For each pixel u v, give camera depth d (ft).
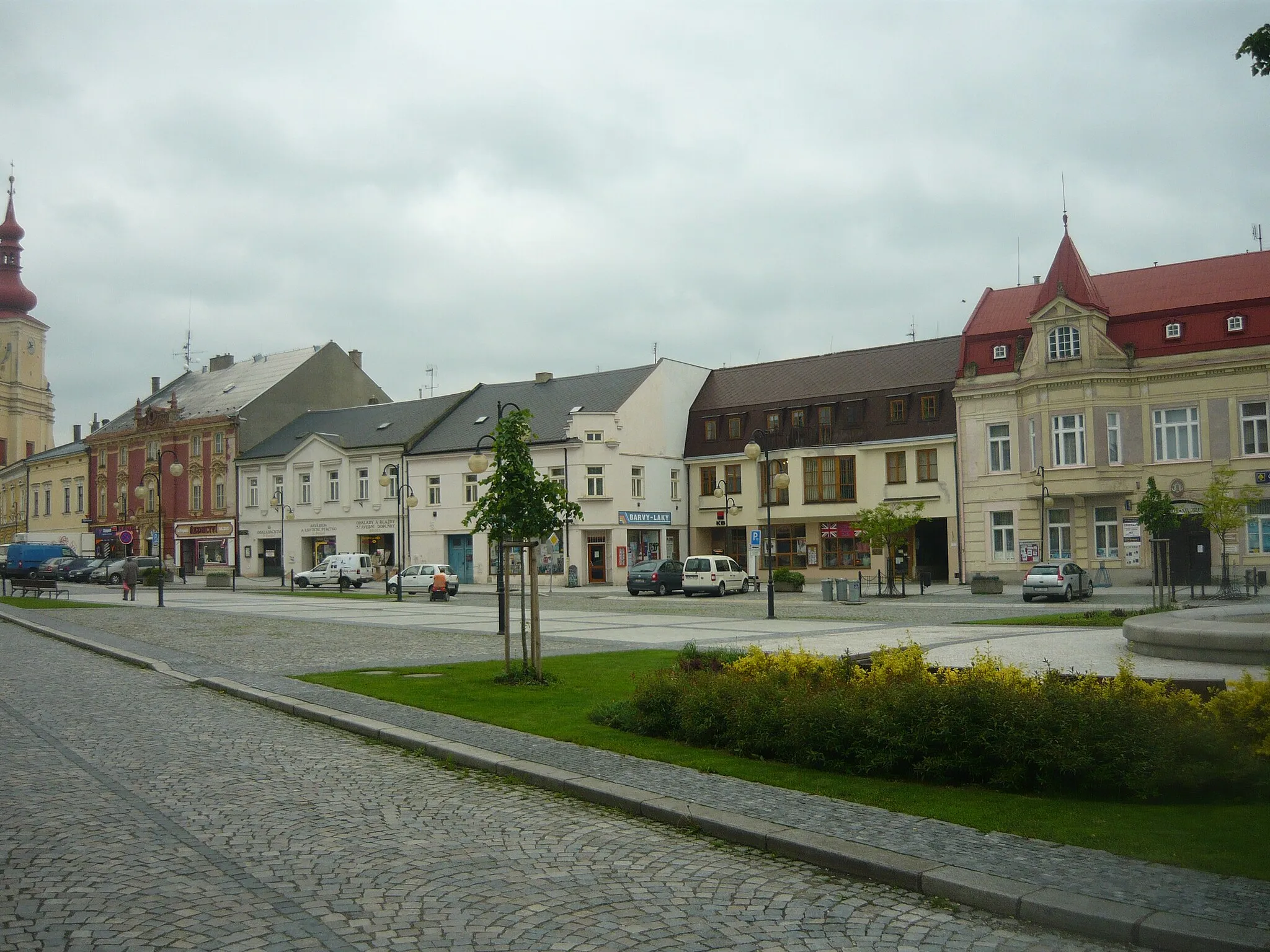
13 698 49.55
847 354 194.18
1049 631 68.95
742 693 35.40
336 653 67.56
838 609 110.73
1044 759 27.84
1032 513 154.81
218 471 237.45
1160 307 149.48
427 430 209.56
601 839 25.36
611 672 54.39
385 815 27.61
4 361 318.86
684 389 203.82
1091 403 147.74
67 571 221.05
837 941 18.66
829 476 181.16
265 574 230.89
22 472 307.58
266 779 31.89
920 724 30.01
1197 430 144.05
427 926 19.24
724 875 22.56
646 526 189.26
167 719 43.37
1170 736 26.91
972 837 23.88
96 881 21.56
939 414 170.71
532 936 18.81
